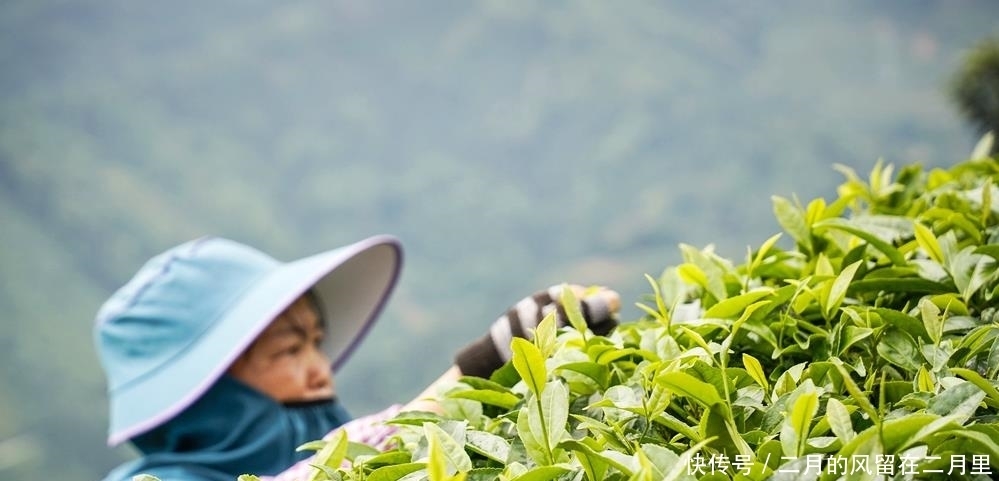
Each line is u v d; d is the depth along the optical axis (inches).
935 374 42.6
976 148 76.9
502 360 63.7
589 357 47.8
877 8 2736.2
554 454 39.2
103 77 3139.8
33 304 2201.0
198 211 2797.7
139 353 95.0
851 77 2682.1
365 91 3297.2
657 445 37.5
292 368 95.1
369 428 65.6
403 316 2346.2
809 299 47.8
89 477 1822.1
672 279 57.7
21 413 1894.7
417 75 3262.8
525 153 2977.4
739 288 54.5
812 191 2410.2
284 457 91.7
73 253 2459.4
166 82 3221.0
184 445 93.0
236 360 93.9
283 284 96.0
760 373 43.1
